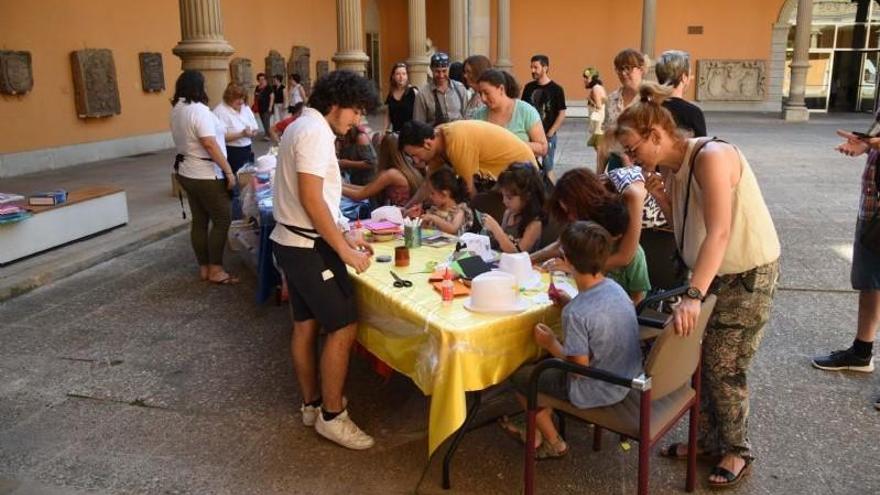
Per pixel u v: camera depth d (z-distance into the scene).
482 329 2.67
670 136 2.56
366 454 3.17
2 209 5.79
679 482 2.91
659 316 3.41
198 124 5.32
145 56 13.92
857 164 11.61
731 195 2.54
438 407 2.69
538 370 2.50
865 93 23.80
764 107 24.14
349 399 3.70
